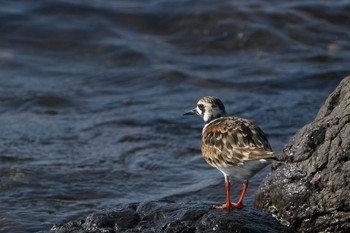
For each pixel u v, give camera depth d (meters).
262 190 10.92
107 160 15.45
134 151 15.96
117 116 18.02
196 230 10.05
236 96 19.00
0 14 23.20
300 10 23.00
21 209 13.14
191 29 22.66
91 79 20.56
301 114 17.64
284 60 21.11
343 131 10.14
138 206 11.03
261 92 19.23
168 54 21.72
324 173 10.21
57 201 13.55
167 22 22.98
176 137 16.70
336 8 23.16
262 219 10.32
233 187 13.63
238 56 21.56
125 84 20.25
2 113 18.36
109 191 14.00
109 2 24.05
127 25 23.06
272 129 16.86
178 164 15.21
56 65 21.45
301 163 10.47
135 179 14.53
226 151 10.38
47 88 19.84
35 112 18.48
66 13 23.36
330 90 19.34
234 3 23.19
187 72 20.52
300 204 10.38
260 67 20.64
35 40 22.45
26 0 23.80
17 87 19.89
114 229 10.60
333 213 10.12
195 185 14.07
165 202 11.07
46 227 12.38
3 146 16.05
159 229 10.28
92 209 13.18
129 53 21.66
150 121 17.61
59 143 16.39
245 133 10.35
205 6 23.16
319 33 22.27
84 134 16.92
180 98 19.16
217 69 20.70
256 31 22.08
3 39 22.48
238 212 10.44
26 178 14.43
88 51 22.02
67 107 18.83
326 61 21.00
